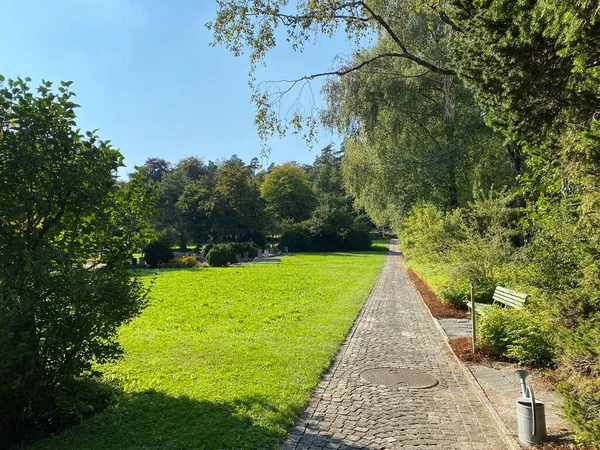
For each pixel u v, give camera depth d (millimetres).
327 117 19984
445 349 8578
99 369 6738
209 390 5840
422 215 18750
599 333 3758
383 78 19047
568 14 3672
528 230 10984
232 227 52312
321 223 54125
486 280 12359
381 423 5020
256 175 93188
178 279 21562
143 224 5777
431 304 13445
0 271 4227
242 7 10484
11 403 4520
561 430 4633
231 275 23891
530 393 4441
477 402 5738
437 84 19812
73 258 4988
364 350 8414
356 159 23766
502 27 5008
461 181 20672
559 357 4484
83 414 5133
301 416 5176
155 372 6684
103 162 5125
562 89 4773
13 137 4641
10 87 4730
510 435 4582
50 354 4539
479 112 19531
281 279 21609
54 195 4926
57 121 4977
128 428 4664
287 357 7547
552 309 5332
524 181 7668
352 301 14438
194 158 83062
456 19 6020
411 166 20984
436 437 4684
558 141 4840
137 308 5195
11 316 3945
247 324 10445
